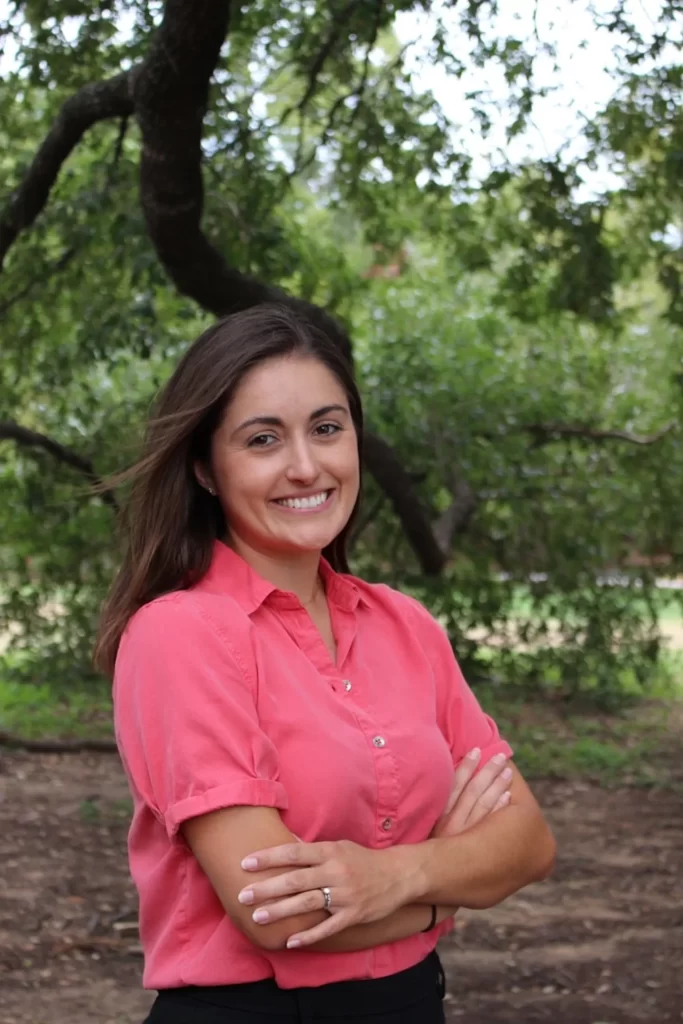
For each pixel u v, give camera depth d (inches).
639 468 481.7
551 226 370.3
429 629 95.0
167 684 80.1
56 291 389.7
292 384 87.0
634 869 267.0
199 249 288.4
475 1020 183.0
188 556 88.3
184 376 89.0
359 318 479.8
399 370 466.3
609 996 193.6
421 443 467.8
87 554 464.1
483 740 95.1
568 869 267.0
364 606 91.6
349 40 329.1
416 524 450.6
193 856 80.6
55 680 473.1
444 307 489.4
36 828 292.7
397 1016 82.1
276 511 87.3
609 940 221.3
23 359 425.1
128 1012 185.3
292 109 346.9
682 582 602.5
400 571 494.3
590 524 480.1
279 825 77.8
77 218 359.3
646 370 489.7
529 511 482.0
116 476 90.2
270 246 346.0
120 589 90.3
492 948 217.0
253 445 87.0
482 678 486.6
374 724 84.3
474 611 479.5
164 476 88.7
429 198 405.7
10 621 479.8
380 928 80.7
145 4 302.7
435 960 87.3
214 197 339.9
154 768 80.5
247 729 79.0
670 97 329.7
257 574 87.3
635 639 502.3
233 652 81.5
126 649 83.9
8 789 331.0
